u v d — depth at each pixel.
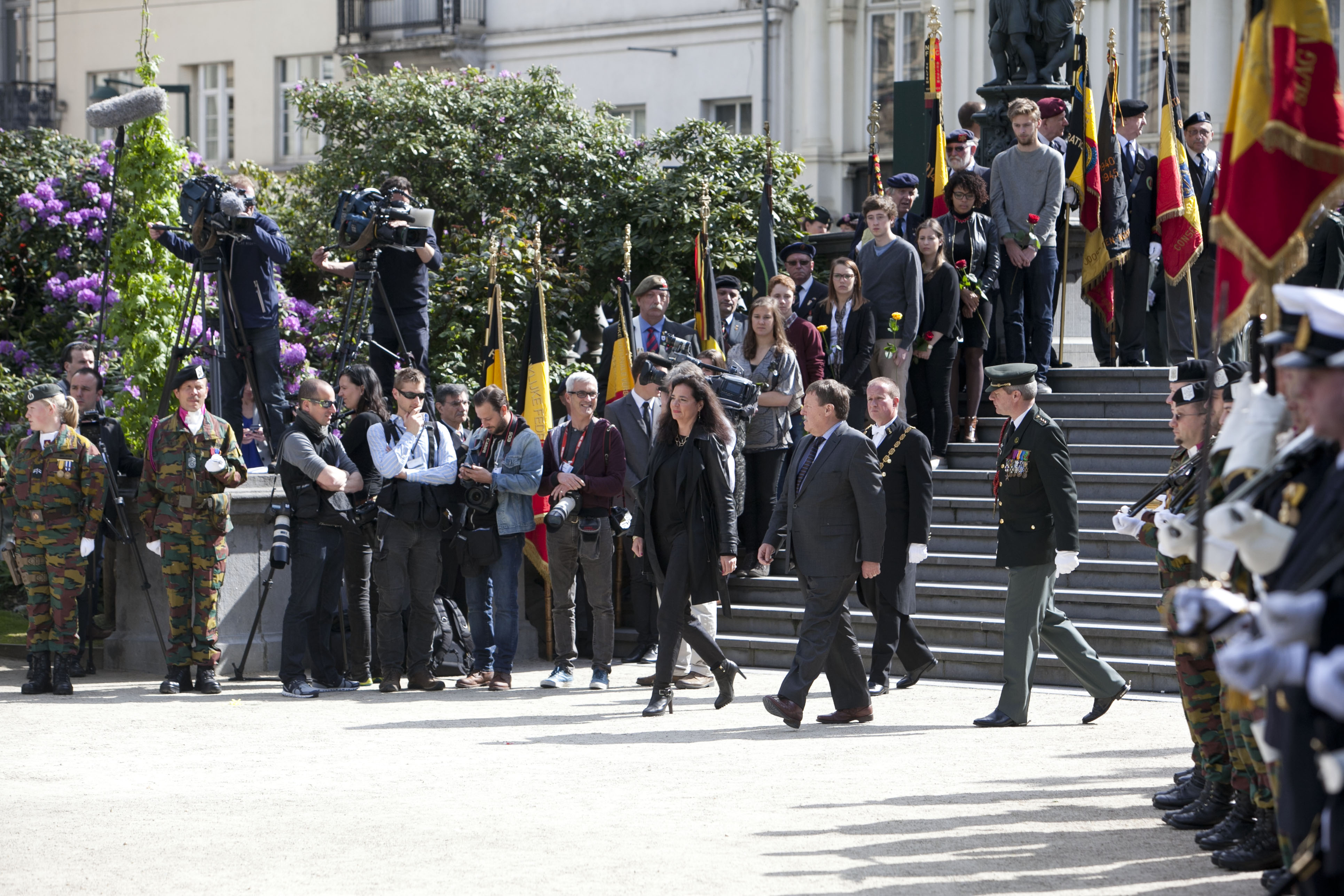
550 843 14.91
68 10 89.62
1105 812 16.31
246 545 28.34
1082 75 34.38
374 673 27.58
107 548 31.31
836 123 73.38
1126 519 16.23
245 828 15.75
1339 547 8.72
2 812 16.61
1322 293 9.41
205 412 26.61
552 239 47.81
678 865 13.98
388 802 16.97
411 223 29.61
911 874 13.66
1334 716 8.23
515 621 26.56
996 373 22.00
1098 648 26.08
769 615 29.19
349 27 81.25
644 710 23.33
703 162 44.94
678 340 29.78
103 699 25.45
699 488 22.78
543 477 26.73
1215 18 64.56
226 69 86.38
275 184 52.69
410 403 26.39
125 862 14.33
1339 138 11.54
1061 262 36.69
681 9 75.69
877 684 25.08
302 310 44.28
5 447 39.19
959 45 69.12
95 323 40.56
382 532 26.11
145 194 38.16
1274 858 13.66
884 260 30.41
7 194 48.22
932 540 29.83
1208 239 33.75
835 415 21.66
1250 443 10.92
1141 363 34.94
